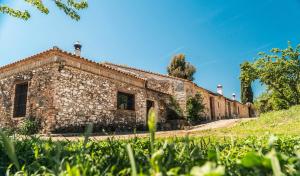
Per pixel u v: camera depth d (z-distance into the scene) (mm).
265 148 1859
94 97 13922
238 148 2311
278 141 2271
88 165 1281
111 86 15172
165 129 18453
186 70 39438
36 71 13102
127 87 16391
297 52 29469
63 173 1048
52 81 12172
